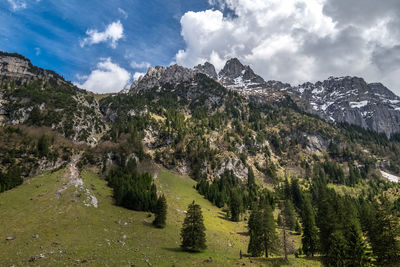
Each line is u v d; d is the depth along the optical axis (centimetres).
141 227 7738
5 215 6606
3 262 4381
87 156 14238
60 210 7338
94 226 6950
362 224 7388
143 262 5016
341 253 4762
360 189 19900
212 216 11238
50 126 17088
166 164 18638
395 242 4669
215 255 6391
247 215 12488
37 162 11462
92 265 4509
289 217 9662
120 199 9644
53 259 4609
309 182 19700
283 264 5891
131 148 17400
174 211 10281
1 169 10194
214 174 18412
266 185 18912
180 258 5681
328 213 5672
